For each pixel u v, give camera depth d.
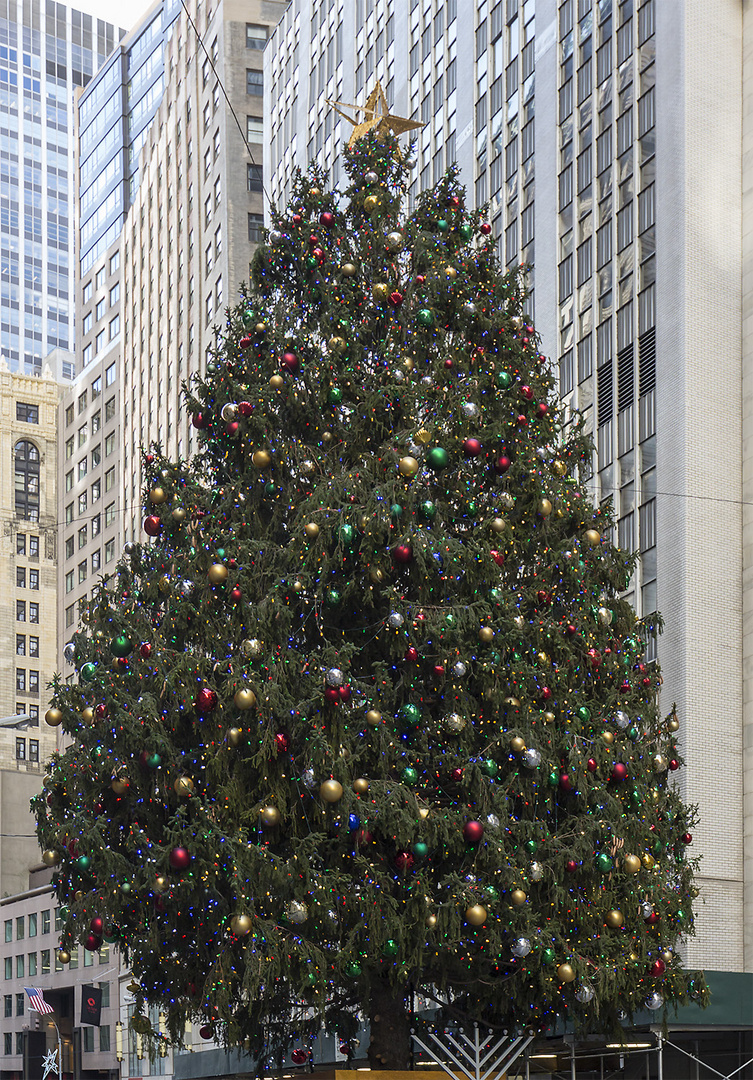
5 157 183.12
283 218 23.70
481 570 20.20
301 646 20.39
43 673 127.56
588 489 37.50
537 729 20.03
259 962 17.88
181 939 19.98
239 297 80.94
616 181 37.94
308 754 18.56
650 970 20.66
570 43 41.34
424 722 19.77
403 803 18.94
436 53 51.84
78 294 121.50
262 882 18.23
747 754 32.19
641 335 36.03
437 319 22.36
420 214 24.02
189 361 87.69
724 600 32.91
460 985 21.80
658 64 36.34
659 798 22.70
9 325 177.25
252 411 21.06
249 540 20.41
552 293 40.88
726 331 34.38
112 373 108.88
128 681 20.12
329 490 20.02
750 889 31.31
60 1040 84.75
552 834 20.28
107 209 131.38
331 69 64.31
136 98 132.88
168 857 18.70
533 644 20.75
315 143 65.81
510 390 22.27
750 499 33.41
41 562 130.00
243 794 19.12
